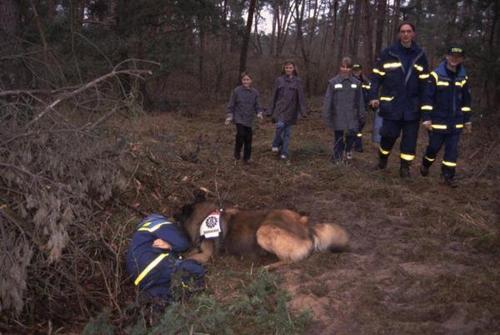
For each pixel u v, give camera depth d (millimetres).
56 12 12016
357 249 5242
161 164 7359
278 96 9594
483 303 4004
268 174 8289
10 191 4461
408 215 6211
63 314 4516
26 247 3891
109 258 5145
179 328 3738
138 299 4418
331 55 29016
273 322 3787
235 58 26547
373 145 12008
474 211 6285
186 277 4531
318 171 8398
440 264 4816
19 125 4625
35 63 6156
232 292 4453
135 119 5461
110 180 4898
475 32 16266
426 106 7266
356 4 26391
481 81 14664
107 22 14258
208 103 20484
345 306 4062
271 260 4996
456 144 7410
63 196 4156
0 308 3902
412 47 7453
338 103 9039
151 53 14844
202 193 5449
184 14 16125
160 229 4715
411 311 3959
